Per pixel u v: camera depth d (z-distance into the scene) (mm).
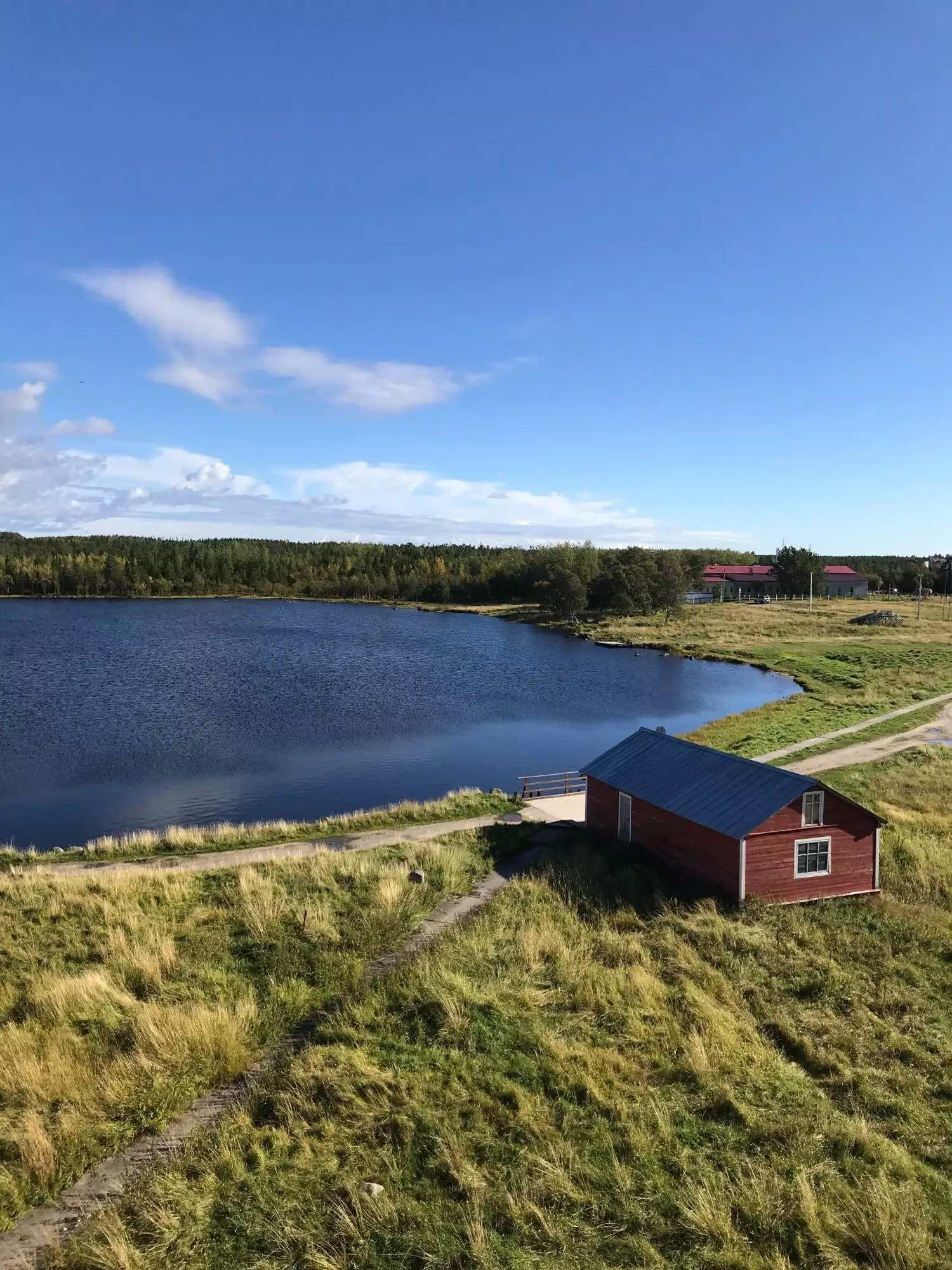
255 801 35219
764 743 42844
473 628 113250
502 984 16062
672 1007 15586
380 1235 9914
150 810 33781
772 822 20922
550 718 53875
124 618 124062
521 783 38281
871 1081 13375
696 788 23828
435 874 22844
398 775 39781
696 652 83188
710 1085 12969
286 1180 10812
